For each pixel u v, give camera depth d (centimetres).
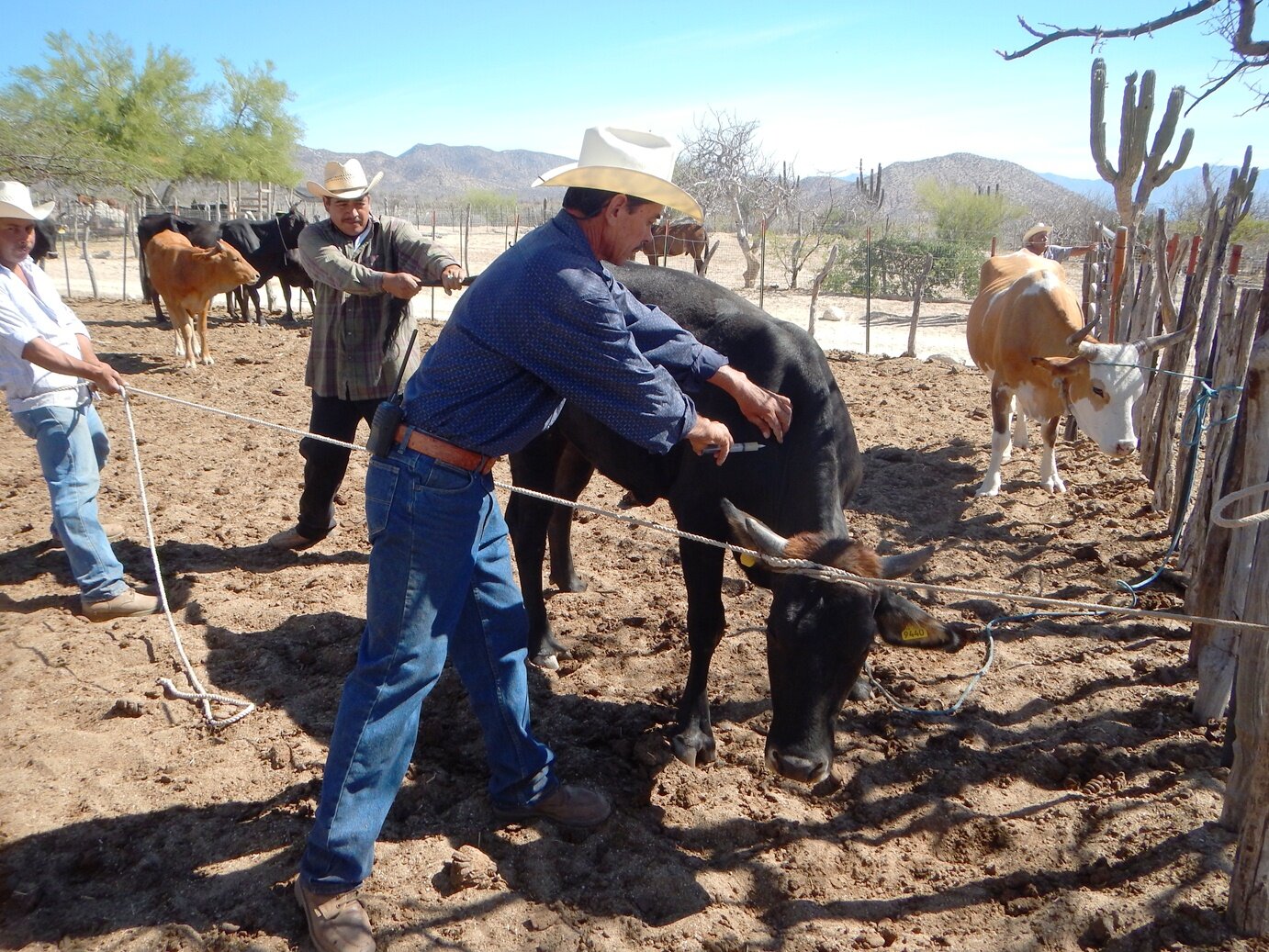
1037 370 703
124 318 1584
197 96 3041
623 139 287
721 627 395
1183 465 633
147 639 472
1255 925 290
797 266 2459
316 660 461
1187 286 683
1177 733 411
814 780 303
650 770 385
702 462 375
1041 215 3706
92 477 491
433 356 289
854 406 988
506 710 331
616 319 277
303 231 521
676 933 302
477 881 315
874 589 314
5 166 2262
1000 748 407
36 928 295
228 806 352
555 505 474
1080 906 308
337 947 283
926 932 307
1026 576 585
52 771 368
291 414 939
